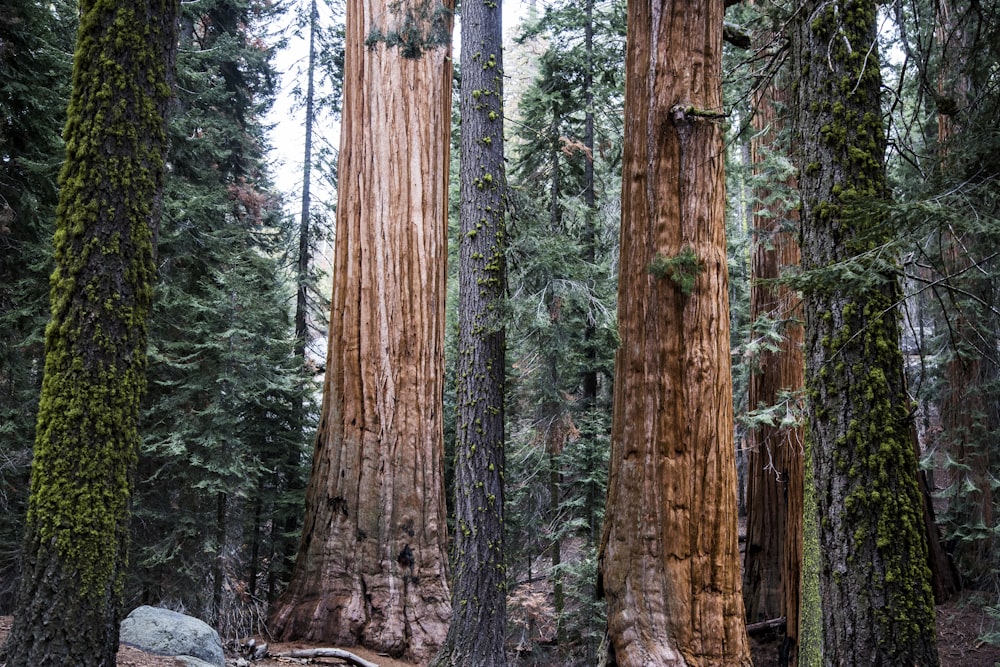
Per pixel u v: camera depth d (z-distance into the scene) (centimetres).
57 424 442
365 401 982
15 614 433
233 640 880
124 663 574
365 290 1004
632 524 733
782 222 1234
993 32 550
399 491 966
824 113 481
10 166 970
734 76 995
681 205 753
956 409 1345
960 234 434
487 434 756
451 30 1074
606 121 1515
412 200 1021
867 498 434
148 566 946
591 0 1331
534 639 1368
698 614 705
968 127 528
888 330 450
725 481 733
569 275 785
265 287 1284
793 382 1233
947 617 1323
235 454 1017
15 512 966
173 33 508
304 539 973
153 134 488
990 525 1327
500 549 747
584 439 1248
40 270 956
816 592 584
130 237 468
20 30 924
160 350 1041
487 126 803
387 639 906
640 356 750
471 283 781
